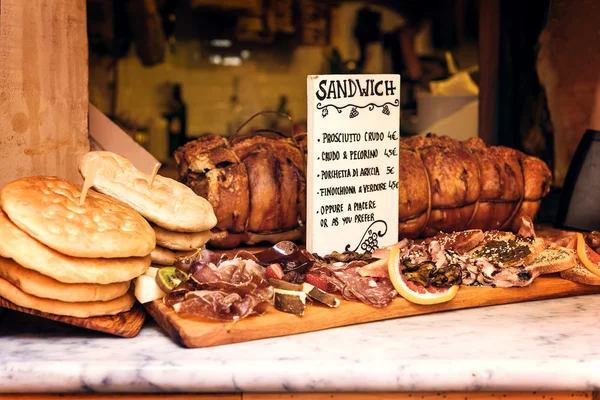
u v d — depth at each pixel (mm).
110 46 4793
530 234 1942
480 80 2838
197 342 1385
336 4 4918
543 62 2668
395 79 1959
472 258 1761
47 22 1854
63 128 1928
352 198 1905
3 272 1376
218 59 5059
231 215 1978
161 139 5059
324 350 1375
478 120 2904
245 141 2068
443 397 1341
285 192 2018
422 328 1525
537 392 1355
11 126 1778
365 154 1919
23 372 1287
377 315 1563
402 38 4746
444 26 4660
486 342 1431
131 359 1325
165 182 1709
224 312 1415
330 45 5012
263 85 5125
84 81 1985
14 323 1562
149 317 1597
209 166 1979
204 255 1576
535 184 2324
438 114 3160
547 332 1501
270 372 1288
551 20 2633
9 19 1750
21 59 1788
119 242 1403
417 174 2143
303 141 2170
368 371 1293
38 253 1344
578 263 1853
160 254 1646
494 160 2275
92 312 1428
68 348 1396
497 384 1312
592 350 1386
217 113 5133
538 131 2719
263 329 1438
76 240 1365
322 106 1826
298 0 4938
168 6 4863
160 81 4988
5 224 1365
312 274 1637
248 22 4992
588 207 2357
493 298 1693
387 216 1980
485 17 2789
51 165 1895
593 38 2508
